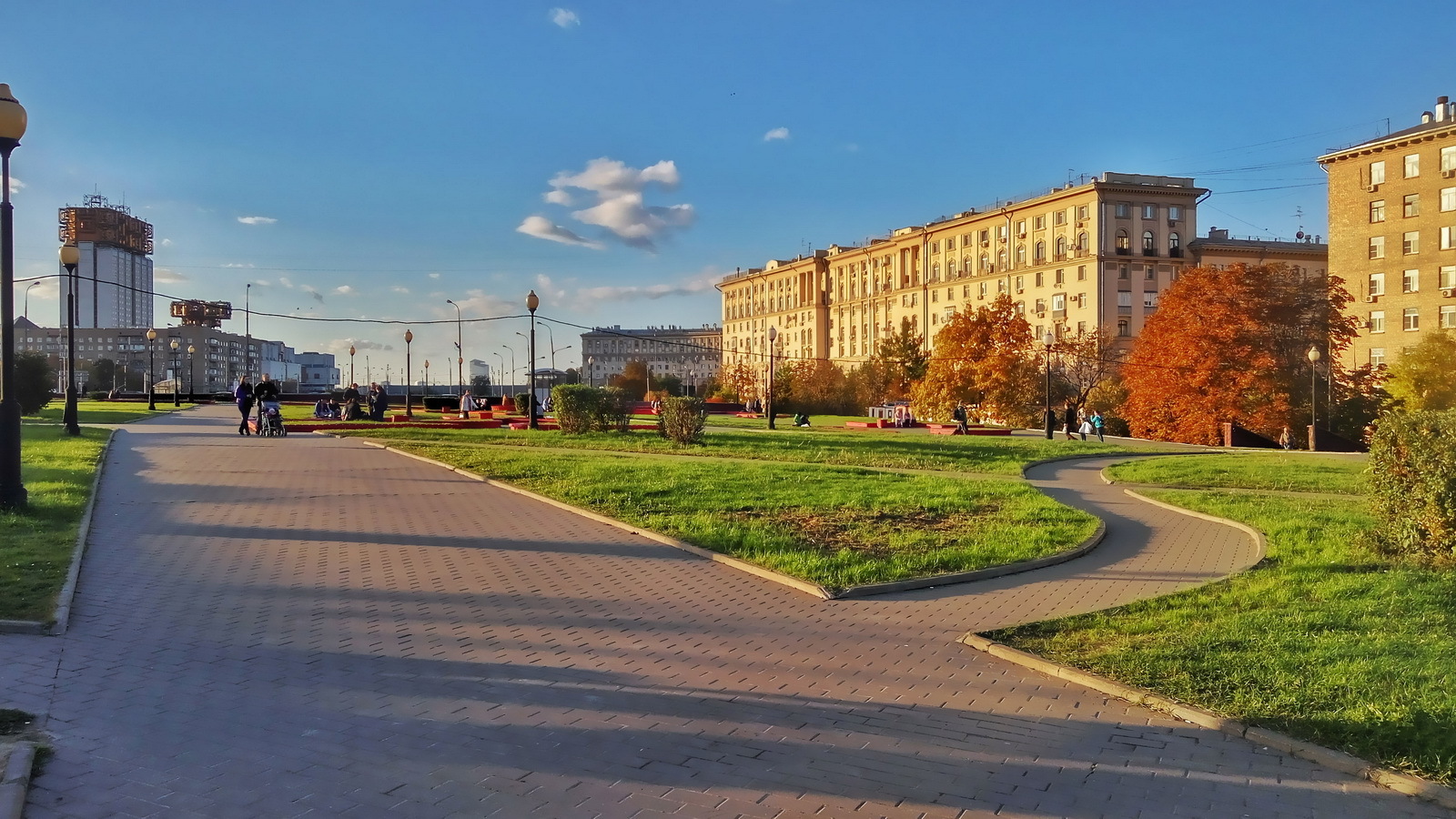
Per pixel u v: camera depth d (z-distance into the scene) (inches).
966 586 334.6
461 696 212.8
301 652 244.7
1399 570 335.9
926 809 158.7
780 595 315.6
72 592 292.8
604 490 538.3
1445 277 2338.8
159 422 1299.2
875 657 247.3
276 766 172.2
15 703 199.6
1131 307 3122.5
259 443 916.6
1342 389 1929.1
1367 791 166.4
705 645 256.5
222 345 6441.9
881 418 2159.2
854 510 480.7
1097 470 786.8
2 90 419.8
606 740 188.1
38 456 700.7
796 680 227.9
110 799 156.9
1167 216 3176.7
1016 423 2217.0
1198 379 1876.2
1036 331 3324.3
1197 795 165.0
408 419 1476.4
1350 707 197.6
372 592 312.8
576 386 1079.6
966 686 223.6
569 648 252.7
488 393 5315.0
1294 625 265.7
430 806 157.1
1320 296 1967.3
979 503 510.9
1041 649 249.9
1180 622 273.7
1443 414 353.4
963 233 3715.6
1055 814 157.6
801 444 949.2
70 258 955.3
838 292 4633.4
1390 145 2433.6
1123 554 400.5
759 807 158.6
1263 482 681.6
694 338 7583.7
